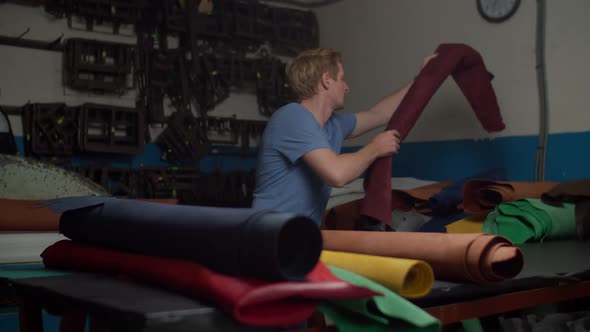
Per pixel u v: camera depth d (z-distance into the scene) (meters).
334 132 2.53
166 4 4.97
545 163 3.83
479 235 1.35
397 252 1.45
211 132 5.38
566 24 3.72
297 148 2.07
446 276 1.37
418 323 1.04
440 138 4.50
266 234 0.95
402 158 4.81
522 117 3.98
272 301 0.99
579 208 2.66
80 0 4.69
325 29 5.68
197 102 5.27
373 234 1.58
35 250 2.67
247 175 5.24
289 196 2.15
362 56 5.29
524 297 1.52
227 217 1.05
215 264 1.03
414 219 3.08
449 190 3.09
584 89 3.62
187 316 0.92
